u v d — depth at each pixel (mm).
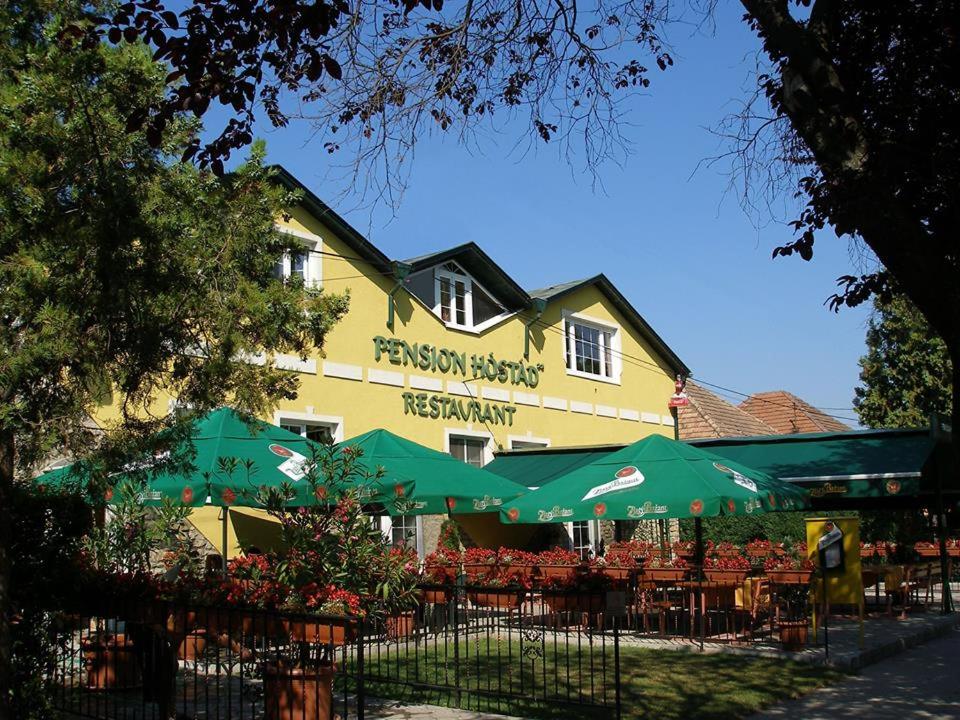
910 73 8914
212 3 7035
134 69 7566
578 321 25891
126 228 7031
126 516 9562
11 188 6621
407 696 9812
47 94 7082
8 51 7191
